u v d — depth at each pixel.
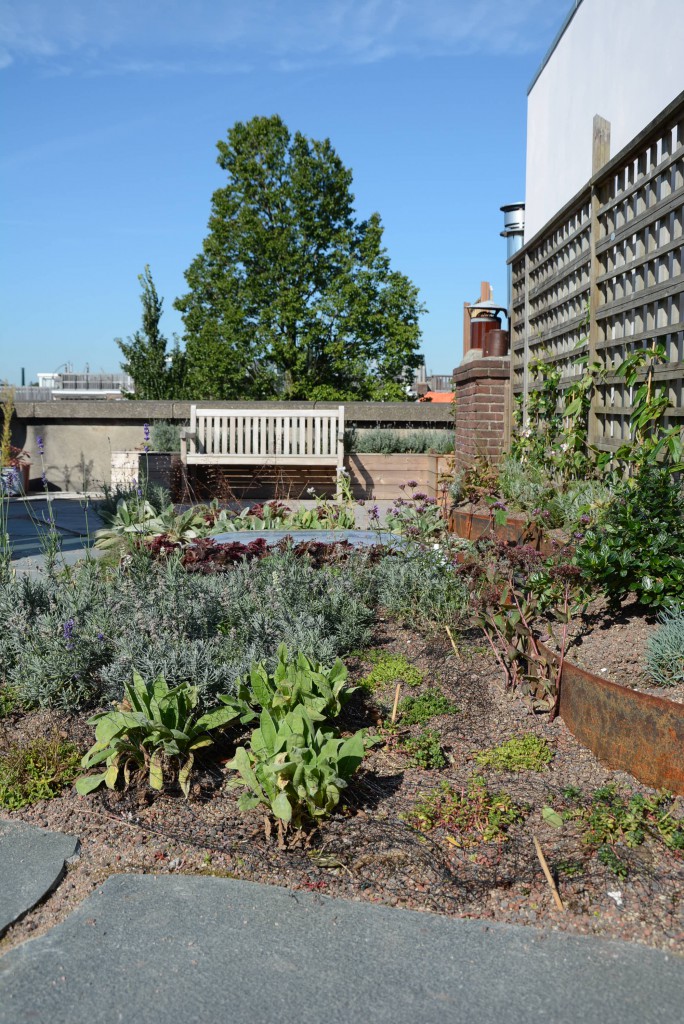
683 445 5.27
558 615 4.32
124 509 7.92
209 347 35.28
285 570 5.54
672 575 4.06
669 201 5.57
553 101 10.34
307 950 2.41
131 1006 2.18
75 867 2.84
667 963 2.37
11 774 3.35
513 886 2.71
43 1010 2.16
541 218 10.93
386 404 16.70
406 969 2.33
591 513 5.81
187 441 12.07
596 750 3.45
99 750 3.49
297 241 35.88
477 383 9.77
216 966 2.33
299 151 36.34
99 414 16.55
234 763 3.12
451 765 3.49
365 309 35.12
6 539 5.91
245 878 2.77
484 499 7.66
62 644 4.13
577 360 7.32
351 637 4.78
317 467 12.55
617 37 8.14
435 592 5.18
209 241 36.66
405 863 2.84
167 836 2.99
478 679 4.27
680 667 3.56
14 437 16.62
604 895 2.65
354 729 3.81
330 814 3.12
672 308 5.68
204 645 4.04
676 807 3.06
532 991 2.25
